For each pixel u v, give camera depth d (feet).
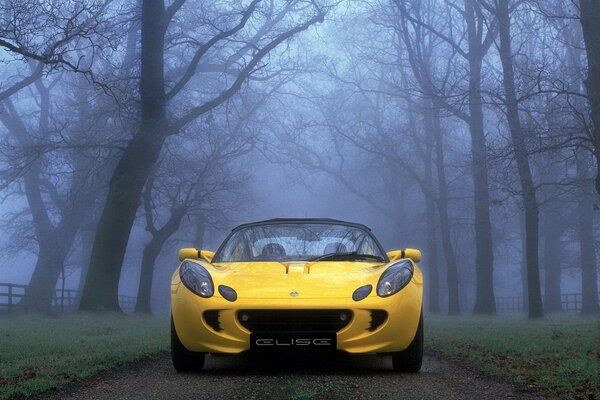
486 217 93.86
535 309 72.33
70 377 18.35
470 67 90.63
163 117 72.84
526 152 59.06
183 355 19.16
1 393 15.93
